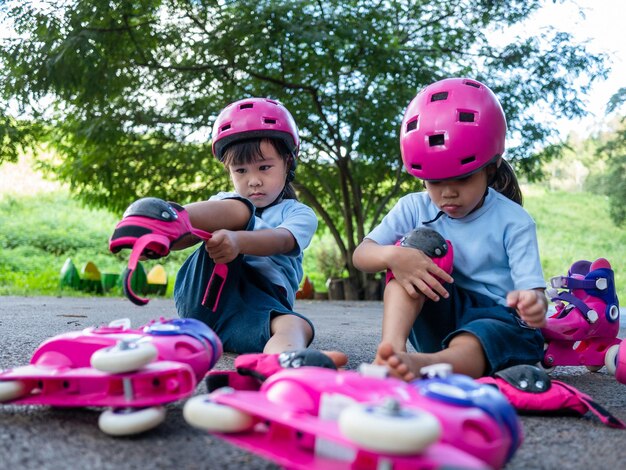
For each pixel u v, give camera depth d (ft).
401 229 5.75
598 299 5.99
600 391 5.44
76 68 23.03
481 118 4.96
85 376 3.32
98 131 25.64
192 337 4.07
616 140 45.55
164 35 24.57
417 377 4.02
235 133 6.33
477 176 5.20
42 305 15.72
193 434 3.36
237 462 2.94
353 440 2.19
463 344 4.62
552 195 63.41
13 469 2.76
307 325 5.74
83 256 42.11
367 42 24.23
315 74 25.84
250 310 5.79
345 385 2.67
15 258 39.34
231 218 5.39
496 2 27.55
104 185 28.32
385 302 4.89
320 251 35.68
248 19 23.66
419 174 5.19
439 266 4.93
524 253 5.25
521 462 3.19
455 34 28.14
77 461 2.88
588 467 3.13
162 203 4.41
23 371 3.50
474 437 2.66
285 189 6.82
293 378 2.81
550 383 4.26
